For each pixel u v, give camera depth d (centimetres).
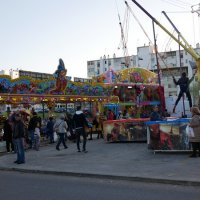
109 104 3019
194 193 823
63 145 1867
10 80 2094
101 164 1253
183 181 918
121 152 1530
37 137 1794
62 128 1747
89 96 2650
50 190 905
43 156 1543
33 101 2262
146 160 1285
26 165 1313
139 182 981
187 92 2042
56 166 1259
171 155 1370
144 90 3656
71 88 2495
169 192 841
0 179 1100
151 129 1434
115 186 938
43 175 1155
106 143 1925
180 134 1392
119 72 3559
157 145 1423
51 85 2341
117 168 1156
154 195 812
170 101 4047
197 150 1370
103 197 808
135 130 1875
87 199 793
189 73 9400
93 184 976
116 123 1917
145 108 3656
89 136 2423
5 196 845
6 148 1802
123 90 3462
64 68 2422
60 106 2761
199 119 1268
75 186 953
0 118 2186
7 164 1362
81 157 1451
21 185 987
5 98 2072
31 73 3319
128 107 3494
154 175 1007
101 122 2328
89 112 2584
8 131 1759
